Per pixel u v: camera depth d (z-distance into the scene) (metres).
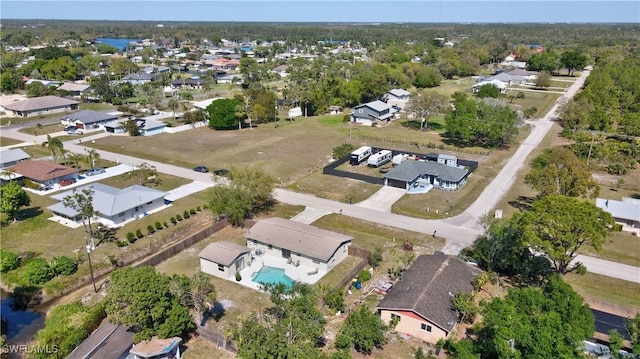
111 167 83.56
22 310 44.06
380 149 90.00
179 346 37.09
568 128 102.31
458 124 95.19
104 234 57.41
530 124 114.56
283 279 47.88
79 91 152.88
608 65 167.00
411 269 44.75
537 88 165.88
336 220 61.94
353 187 74.00
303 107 131.75
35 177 72.19
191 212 63.44
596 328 37.91
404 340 38.28
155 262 50.75
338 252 51.06
